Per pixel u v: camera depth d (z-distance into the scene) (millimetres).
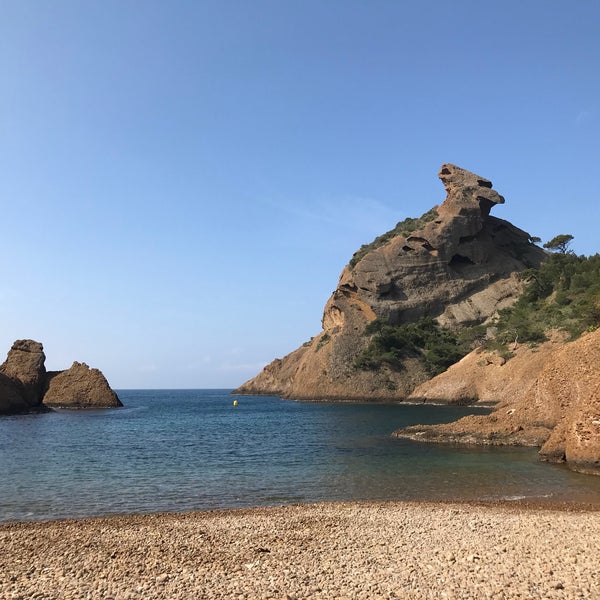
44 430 66750
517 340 107875
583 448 30016
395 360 145125
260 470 33219
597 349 39031
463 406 104875
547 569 11523
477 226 172750
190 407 134250
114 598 10484
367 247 192375
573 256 153875
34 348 111000
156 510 22703
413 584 10852
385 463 35125
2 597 10477
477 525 17141
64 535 17156
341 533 16641
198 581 11625
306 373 160250
